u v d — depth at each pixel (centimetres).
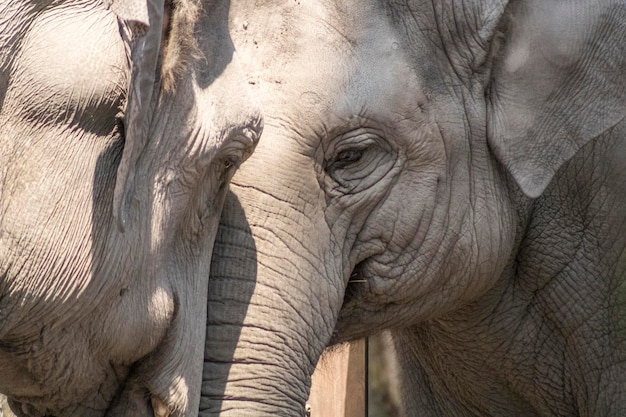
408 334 1149
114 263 768
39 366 778
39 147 743
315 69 905
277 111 898
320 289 914
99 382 810
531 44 976
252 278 884
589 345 1070
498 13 962
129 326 788
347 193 930
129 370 820
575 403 1102
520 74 977
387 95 925
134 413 824
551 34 975
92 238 757
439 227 965
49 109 743
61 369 784
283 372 889
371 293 970
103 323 778
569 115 987
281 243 894
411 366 1201
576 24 977
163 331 811
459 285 998
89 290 761
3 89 740
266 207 891
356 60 920
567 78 982
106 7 720
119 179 737
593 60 983
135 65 724
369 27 929
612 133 1042
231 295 880
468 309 1077
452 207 969
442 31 957
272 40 903
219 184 844
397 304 989
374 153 934
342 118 909
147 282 793
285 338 891
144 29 714
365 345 1218
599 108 989
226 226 884
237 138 817
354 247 946
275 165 893
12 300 745
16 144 741
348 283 969
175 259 825
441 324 1100
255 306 884
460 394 1160
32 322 755
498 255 1004
